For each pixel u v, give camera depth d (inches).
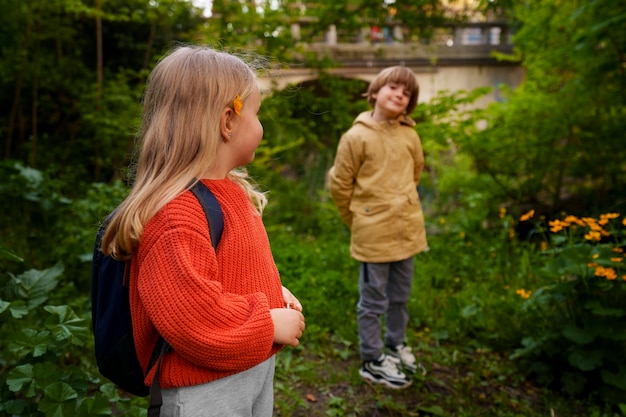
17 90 258.1
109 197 153.7
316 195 385.1
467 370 112.6
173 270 38.0
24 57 250.1
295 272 155.6
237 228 43.6
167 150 42.1
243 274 43.6
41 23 250.5
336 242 209.3
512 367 112.2
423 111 214.4
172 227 39.0
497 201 260.1
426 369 111.0
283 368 109.2
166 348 40.9
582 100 228.8
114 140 260.7
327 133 294.4
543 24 236.2
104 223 44.6
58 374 61.3
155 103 44.1
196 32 250.4
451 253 184.7
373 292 102.0
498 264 167.0
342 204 104.8
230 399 42.9
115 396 68.5
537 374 109.5
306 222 299.0
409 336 127.0
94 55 327.0
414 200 103.1
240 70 45.3
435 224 239.3
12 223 160.1
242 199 46.0
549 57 227.6
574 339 98.9
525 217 140.9
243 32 224.5
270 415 50.4
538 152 243.0
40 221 157.3
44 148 274.5
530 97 239.1
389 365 104.4
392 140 102.4
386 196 100.3
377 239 100.0
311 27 232.1
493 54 293.1
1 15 235.5
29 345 62.7
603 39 192.5
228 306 39.9
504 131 237.9
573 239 119.6
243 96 44.7
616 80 215.0
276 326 44.2
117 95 254.1
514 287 149.1
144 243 39.5
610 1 176.1
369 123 102.1
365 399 99.3
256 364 41.8
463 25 238.5
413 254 102.7
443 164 306.0
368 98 106.8
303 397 99.4
